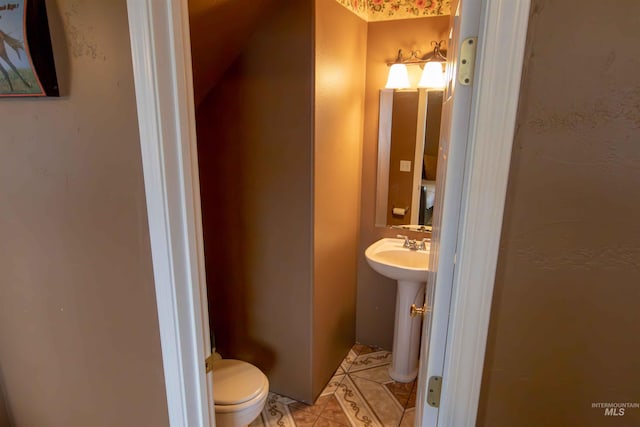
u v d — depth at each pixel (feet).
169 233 3.10
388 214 8.46
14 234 4.18
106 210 3.40
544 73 2.00
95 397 4.26
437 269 2.75
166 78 2.84
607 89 1.93
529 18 1.96
